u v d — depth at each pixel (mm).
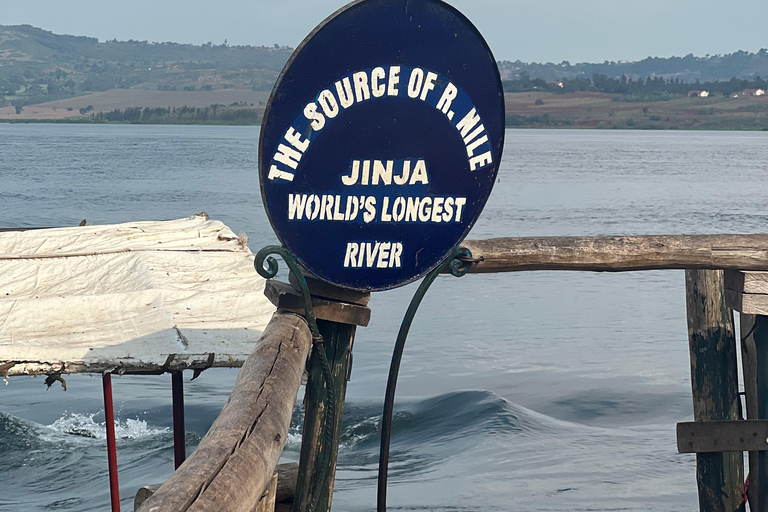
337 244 2742
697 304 5398
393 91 2688
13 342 4090
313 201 2688
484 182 2809
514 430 11648
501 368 15781
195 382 14531
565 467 10219
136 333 4312
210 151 134250
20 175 73562
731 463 5273
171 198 53188
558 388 14344
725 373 5355
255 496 1877
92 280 5422
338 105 2645
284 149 2629
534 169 93312
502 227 39844
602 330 19328
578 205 51406
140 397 13492
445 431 11812
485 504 8984
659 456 10625
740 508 5309
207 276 5469
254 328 4469
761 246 4387
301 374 2602
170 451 11141
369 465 10641
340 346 2994
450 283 26188
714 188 66812
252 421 2082
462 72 2721
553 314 21266
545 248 4109
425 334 18766
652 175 83938
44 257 5898
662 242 4305
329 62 2609
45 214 43344
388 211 2762
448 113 2740
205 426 12133
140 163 97625
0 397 13531
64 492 9727
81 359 3953
